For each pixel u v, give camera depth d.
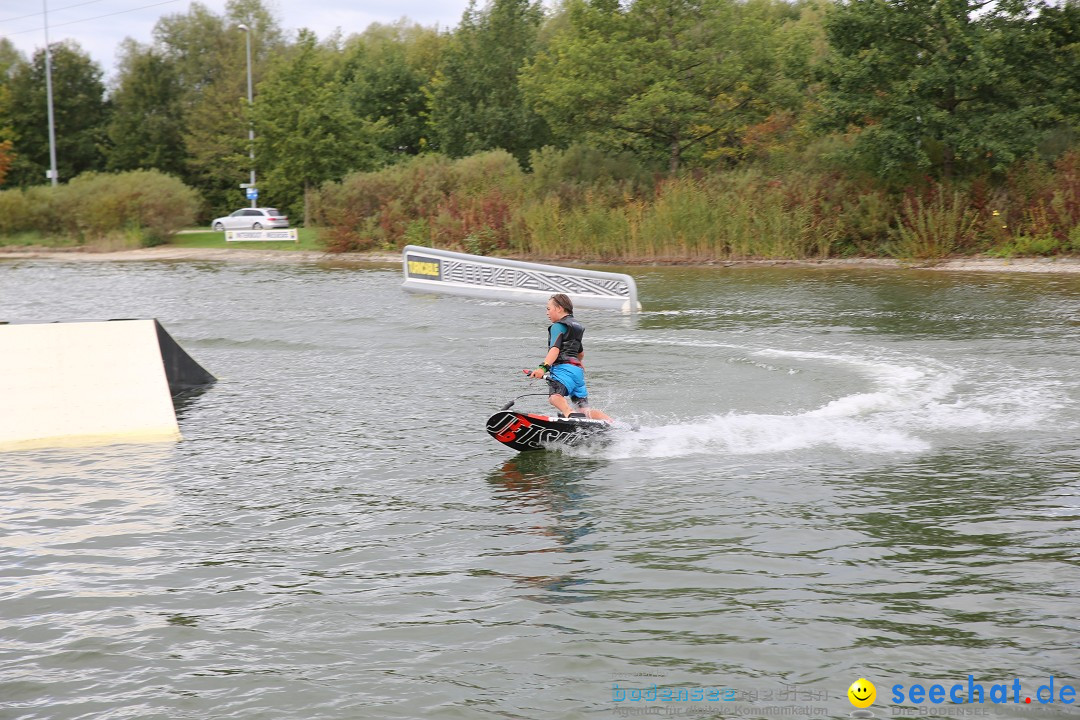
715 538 8.09
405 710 5.48
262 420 13.10
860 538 8.02
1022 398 13.14
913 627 6.35
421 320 23.45
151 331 15.34
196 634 6.48
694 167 47.12
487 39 57.78
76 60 80.88
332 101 56.75
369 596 7.07
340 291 30.55
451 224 44.56
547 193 45.16
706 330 20.58
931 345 17.69
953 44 34.47
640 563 7.58
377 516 8.91
